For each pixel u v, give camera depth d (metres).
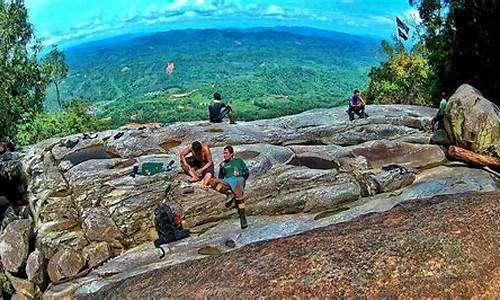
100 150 12.41
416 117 14.62
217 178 10.40
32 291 10.05
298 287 3.54
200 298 3.74
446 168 11.12
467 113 11.61
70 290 8.84
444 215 4.04
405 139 12.95
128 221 9.92
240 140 12.56
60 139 13.48
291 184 10.33
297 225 9.18
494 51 19.22
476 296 3.35
